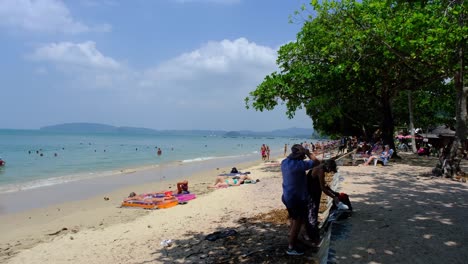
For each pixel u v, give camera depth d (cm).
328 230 632
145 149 6312
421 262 471
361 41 1590
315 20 1862
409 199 890
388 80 1966
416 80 1933
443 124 3641
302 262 538
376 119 3491
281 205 1032
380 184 1141
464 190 1028
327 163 608
